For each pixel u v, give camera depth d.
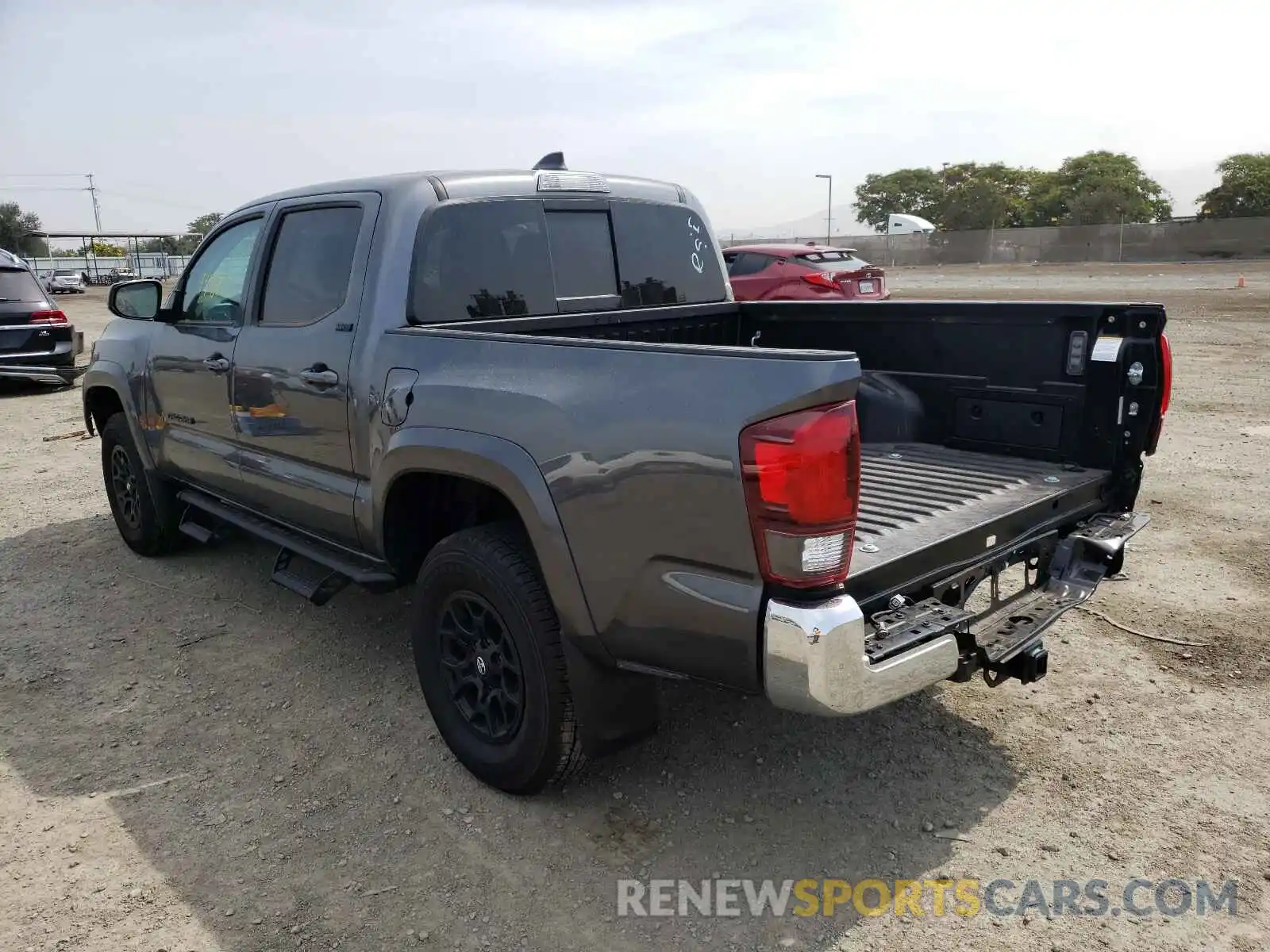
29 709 3.76
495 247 3.64
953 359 3.98
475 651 3.13
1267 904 2.58
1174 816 2.96
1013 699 3.70
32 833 2.97
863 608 2.53
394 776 3.25
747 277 14.16
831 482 2.24
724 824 2.96
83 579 5.17
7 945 2.49
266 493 4.07
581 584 2.67
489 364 2.93
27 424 9.84
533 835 2.92
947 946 2.46
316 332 3.59
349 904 2.64
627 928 2.53
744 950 2.45
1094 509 3.51
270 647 4.28
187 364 4.44
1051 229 43.59
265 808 3.09
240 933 2.53
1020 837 2.88
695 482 2.37
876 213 97.75
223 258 4.32
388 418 3.22
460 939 2.49
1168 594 4.64
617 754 3.33
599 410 2.57
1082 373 3.60
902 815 3.00
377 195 3.49
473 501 3.34
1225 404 9.27
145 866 2.81
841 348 4.36
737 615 2.36
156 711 3.73
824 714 2.27
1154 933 2.48
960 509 3.07
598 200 4.02
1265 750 3.32
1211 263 38.47
